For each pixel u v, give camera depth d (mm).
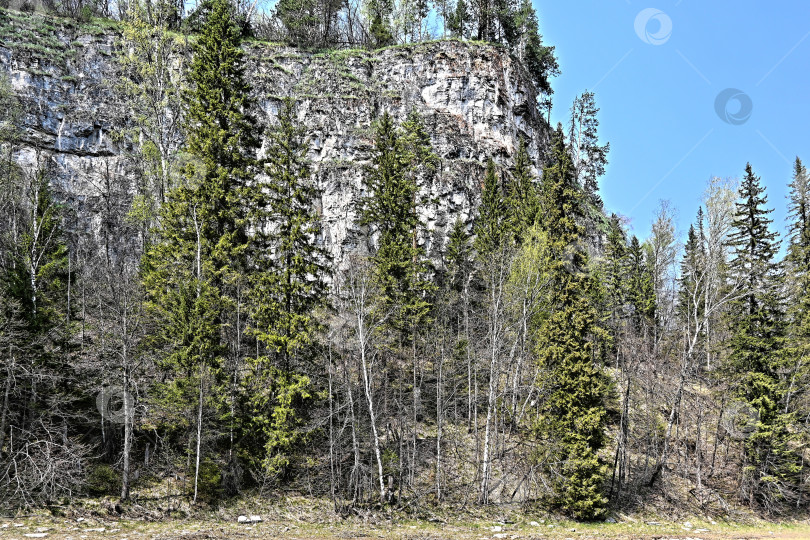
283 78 57562
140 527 21688
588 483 27812
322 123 55062
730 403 34094
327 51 61781
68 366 26297
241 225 29406
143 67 34031
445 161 55000
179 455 26203
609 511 28906
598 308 41219
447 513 26281
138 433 27344
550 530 25719
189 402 24188
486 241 38719
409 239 35844
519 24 71312
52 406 24375
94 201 45125
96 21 55031
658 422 36219
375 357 32062
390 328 31984
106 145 48906
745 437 33688
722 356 37719
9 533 19594
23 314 24484
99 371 26297
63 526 20844
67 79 50000
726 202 35531
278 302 28734
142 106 36188
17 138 45094
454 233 42406
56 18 52750
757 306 35094
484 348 31984
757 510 31859
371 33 67625
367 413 30859
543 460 27891
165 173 32312
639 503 30234
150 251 30016
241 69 32344
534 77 79000
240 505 24812
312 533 22828
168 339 26094
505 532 24812
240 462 26375
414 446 27750
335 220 49469
